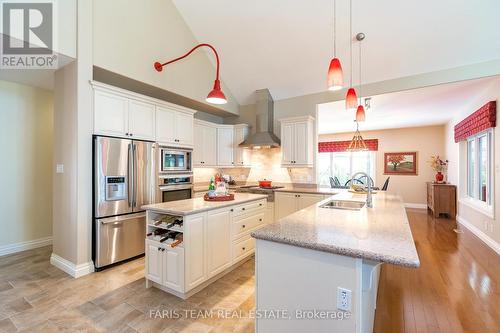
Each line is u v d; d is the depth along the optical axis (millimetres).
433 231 4840
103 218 2918
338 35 3621
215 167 5109
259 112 5133
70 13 2738
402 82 3980
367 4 3141
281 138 4891
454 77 3617
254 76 4828
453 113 5926
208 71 4715
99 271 2877
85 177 2809
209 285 2551
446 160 7055
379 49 3643
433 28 3201
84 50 2824
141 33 3488
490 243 3914
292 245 1337
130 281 2621
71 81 2834
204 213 2430
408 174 7828
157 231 2488
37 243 3709
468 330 1902
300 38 3830
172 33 3947
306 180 4945
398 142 7992
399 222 1725
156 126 3631
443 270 3014
